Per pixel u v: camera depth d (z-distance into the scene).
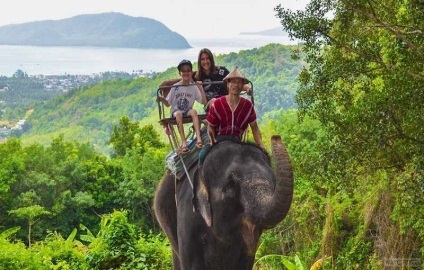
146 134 65.69
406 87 7.36
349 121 7.71
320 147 8.36
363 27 8.35
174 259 7.33
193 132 7.00
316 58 8.47
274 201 4.78
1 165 49.84
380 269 12.69
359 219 14.42
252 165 5.52
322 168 8.27
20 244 20.36
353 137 7.94
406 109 7.39
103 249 15.87
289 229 17.48
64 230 51.19
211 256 5.96
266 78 147.62
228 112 6.08
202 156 6.03
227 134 6.11
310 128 19.62
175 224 7.00
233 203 5.44
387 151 8.00
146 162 54.47
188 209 6.18
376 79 9.61
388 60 8.30
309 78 8.58
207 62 7.38
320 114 8.38
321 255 15.50
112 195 54.12
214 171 5.70
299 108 8.66
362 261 13.95
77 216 52.22
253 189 5.20
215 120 6.11
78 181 54.53
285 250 17.67
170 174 7.15
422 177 7.21
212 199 5.69
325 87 8.41
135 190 52.16
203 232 5.99
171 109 7.12
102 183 55.09
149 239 16.95
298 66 146.25
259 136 6.21
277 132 20.36
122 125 66.06
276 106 136.75
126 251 15.70
